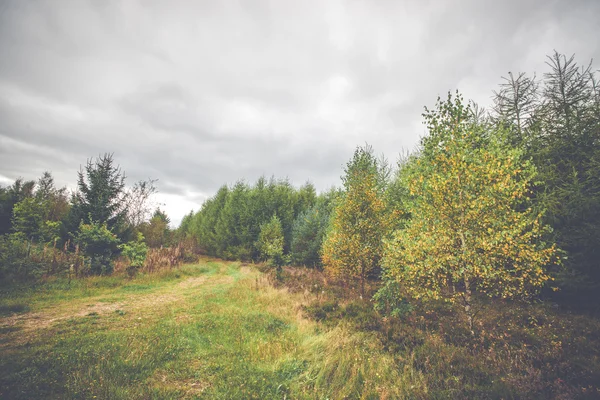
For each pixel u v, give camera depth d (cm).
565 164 1048
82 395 435
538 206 1009
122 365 546
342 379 545
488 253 762
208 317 947
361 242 1295
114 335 722
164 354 622
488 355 652
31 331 747
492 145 850
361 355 648
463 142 830
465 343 730
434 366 605
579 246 941
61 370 510
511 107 1445
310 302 1212
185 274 2055
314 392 504
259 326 866
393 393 492
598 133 1012
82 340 675
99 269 1606
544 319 896
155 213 4050
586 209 923
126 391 447
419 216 912
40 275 1329
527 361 609
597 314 902
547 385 505
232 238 3544
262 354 651
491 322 890
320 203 3131
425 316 980
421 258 852
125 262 1875
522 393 476
